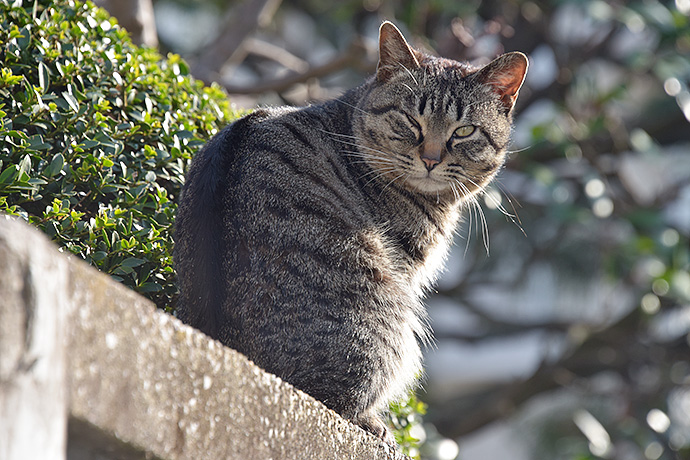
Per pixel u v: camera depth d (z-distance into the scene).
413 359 5.66
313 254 5.21
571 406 15.81
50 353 2.64
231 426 3.51
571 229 14.83
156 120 5.89
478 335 15.41
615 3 13.28
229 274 5.00
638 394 13.65
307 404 4.04
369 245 5.54
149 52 6.93
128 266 4.96
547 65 15.66
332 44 16.66
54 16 5.81
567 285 15.84
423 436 6.88
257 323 4.95
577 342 13.96
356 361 5.07
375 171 6.30
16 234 2.63
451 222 6.79
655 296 13.33
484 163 6.84
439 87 6.64
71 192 5.10
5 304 2.53
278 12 16.73
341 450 4.30
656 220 12.80
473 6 12.82
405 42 6.68
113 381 2.96
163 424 3.17
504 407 13.80
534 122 13.93
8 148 4.98
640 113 15.51
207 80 10.60
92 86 5.68
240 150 5.51
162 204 5.56
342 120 6.44
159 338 3.19
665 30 12.05
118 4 9.24
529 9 13.86
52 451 2.65
